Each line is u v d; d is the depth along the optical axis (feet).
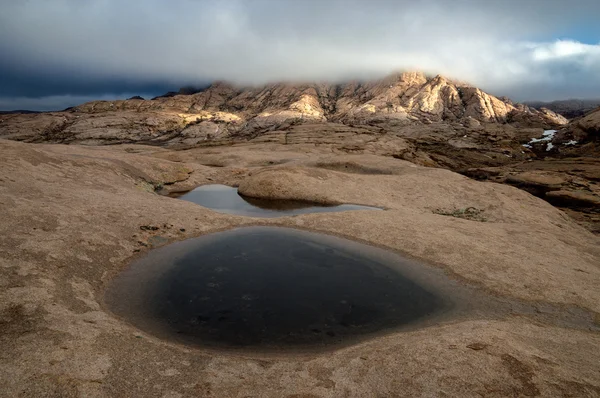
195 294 70.28
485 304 69.51
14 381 35.91
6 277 57.98
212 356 47.85
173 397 37.81
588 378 41.55
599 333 60.75
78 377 37.93
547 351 48.34
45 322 47.91
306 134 561.43
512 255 92.58
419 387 40.09
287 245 98.58
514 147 584.40
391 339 54.08
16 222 77.92
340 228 110.32
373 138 532.32
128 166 177.68
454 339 49.49
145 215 106.01
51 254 70.28
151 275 77.05
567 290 75.61
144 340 48.73
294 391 40.40
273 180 178.50
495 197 185.26
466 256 89.86
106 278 72.13
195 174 212.43
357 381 41.93
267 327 59.67
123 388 37.99
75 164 144.97
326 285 76.28
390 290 74.84
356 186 183.32
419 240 99.40
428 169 236.02
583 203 256.73
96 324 50.93
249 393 39.65
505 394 38.40
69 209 94.27
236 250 93.97
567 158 457.27
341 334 58.29
